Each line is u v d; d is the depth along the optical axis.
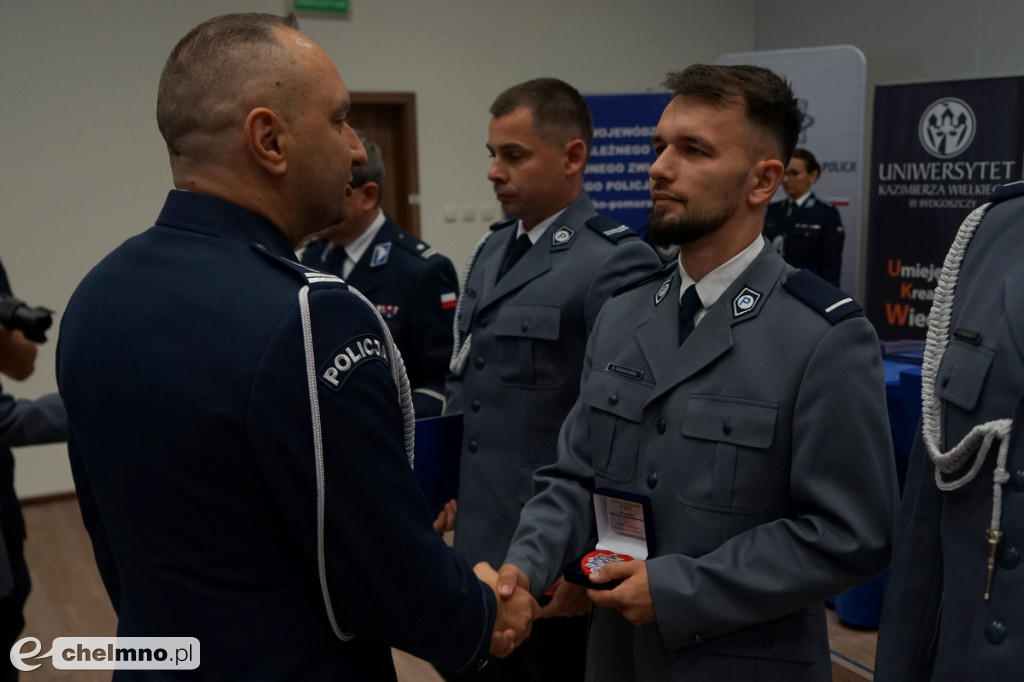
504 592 1.22
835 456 1.16
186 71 0.96
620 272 1.78
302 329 0.88
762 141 1.23
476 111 6.12
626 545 1.31
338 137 1.01
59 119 4.78
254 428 0.87
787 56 5.82
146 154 5.00
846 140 5.69
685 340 1.29
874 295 5.64
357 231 2.39
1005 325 1.00
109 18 4.83
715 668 1.23
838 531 1.16
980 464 0.99
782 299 1.24
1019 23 5.34
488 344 1.92
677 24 6.73
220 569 0.91
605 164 5.48
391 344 1.00
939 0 5.75
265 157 0.96
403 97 5.88
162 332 0.90
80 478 1.09
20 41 4.66
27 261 4.80
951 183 5.25
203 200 0.97
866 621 2.89
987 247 1.07
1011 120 5.01
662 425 1.28
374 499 0.92
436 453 1.95
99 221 4.93
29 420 1.67
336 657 0.97
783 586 1.15
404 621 0.96
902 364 2.88
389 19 5.78
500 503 1.86
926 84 5.27
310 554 0.92
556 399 1.82
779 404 1.19
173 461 0.89
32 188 4.77
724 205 1.23
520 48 6.21
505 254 2.01
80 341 0.95
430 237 6.11
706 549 1.22
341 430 0.89
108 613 3.32
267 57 0.95
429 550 0.97
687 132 1.22
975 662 0.99
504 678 2.03
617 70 6.56
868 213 5.84
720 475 1.21
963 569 1.03
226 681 0.92
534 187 1.87
